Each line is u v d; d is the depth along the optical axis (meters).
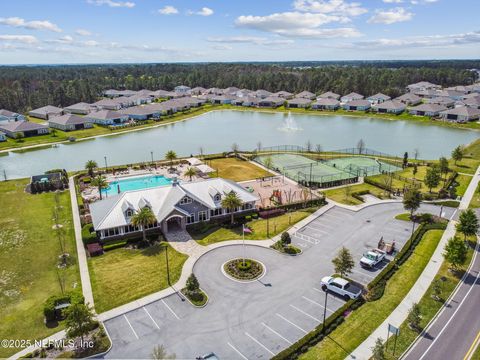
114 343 42.56
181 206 72.44
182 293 51.75
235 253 62.97
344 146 150.00
